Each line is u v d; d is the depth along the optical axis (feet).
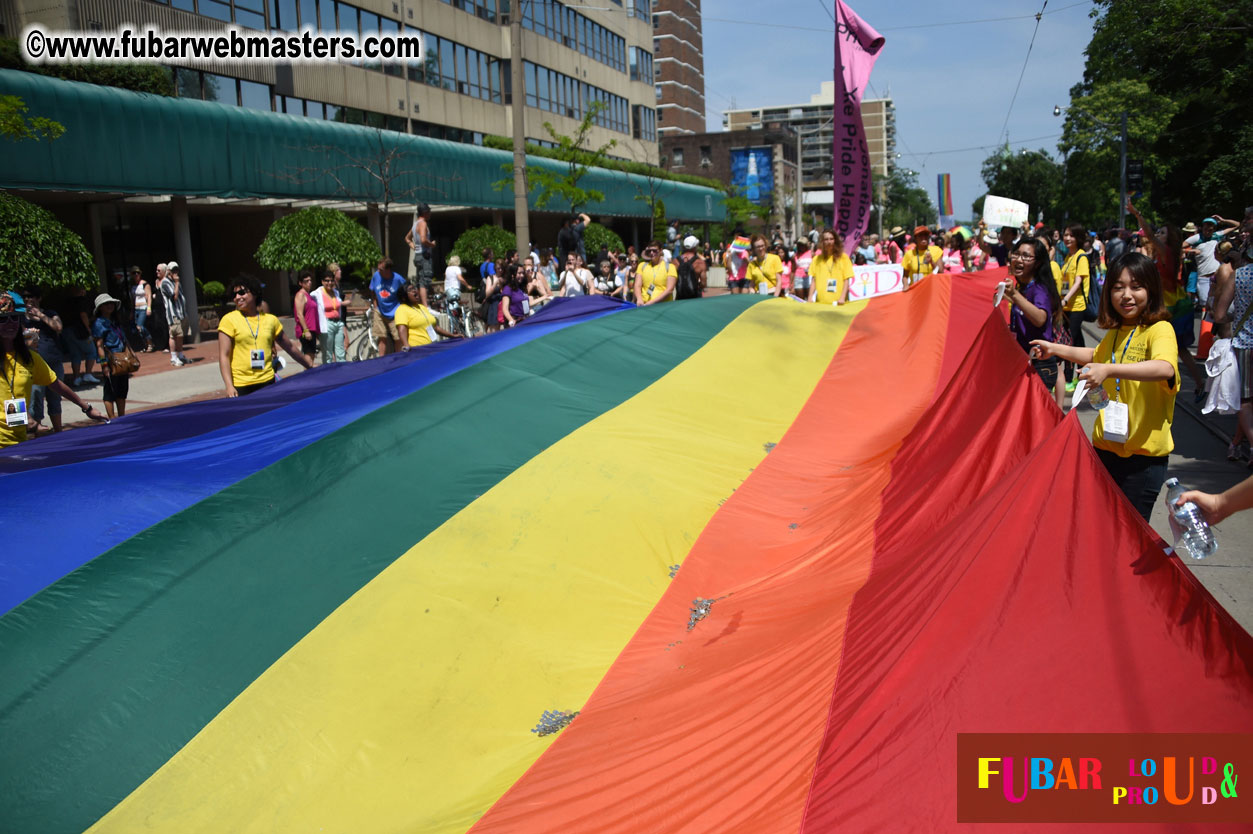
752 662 12.16
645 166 160.35
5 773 11.05
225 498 15.99
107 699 12.05
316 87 93.15
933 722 8.52
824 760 8.91
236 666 12.99
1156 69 111.45
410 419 19.51
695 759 10.14
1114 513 9.52
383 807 11.36
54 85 59.06
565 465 19.21
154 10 73.77
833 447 22.79
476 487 17.85
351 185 86.79
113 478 16.42
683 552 17.58
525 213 62.85
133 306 63.16
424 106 111.34
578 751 11.59
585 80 156.35
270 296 86.58
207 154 71.05
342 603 14.39
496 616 14.89
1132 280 14.44
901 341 29.12
